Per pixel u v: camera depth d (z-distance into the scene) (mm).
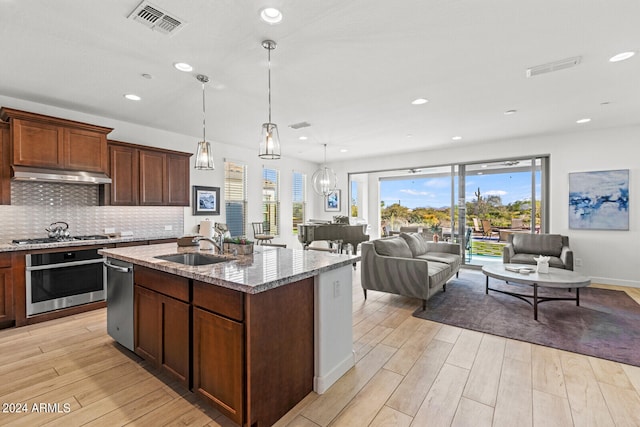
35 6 1898
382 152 6797
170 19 2055
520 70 2848
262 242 6668
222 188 5914
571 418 1766
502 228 5867
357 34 2246
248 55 2547
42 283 3242
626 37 2295
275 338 1776
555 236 4918
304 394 1995
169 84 3133
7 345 2709
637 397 1954
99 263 3676
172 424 1729
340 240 6172
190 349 1960
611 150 4805
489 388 2072
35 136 3318
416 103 3713
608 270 4855
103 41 2324
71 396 1979
